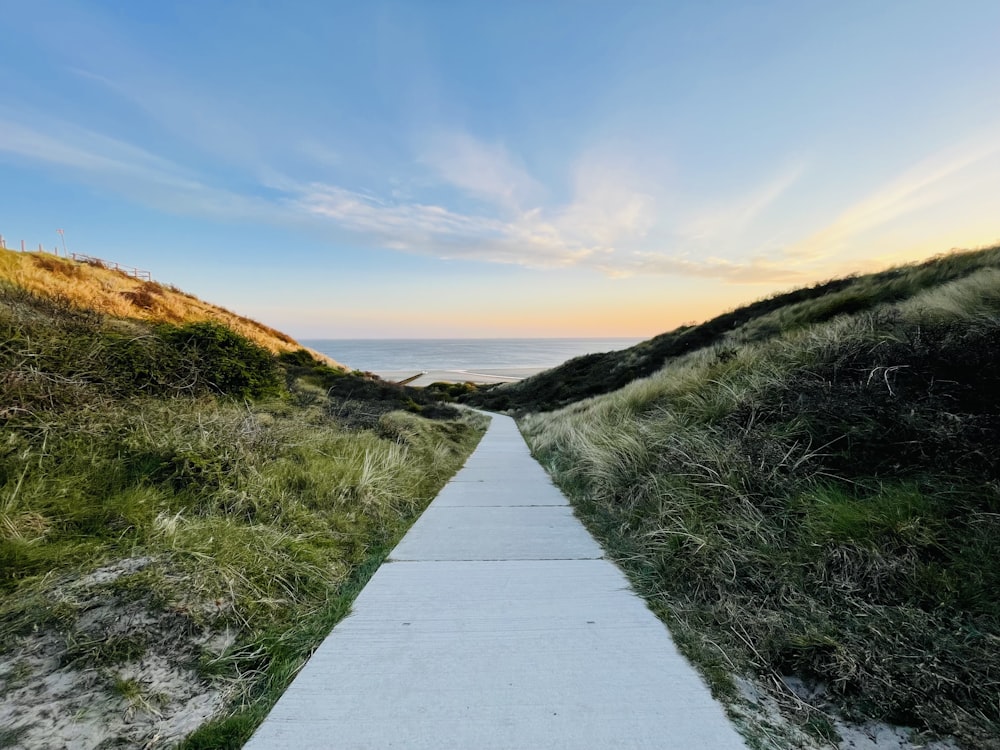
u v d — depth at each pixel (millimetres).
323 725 1719
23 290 7184
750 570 2742
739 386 5465
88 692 1821
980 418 3277
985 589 2217
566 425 10000
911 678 1875
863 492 3186
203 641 2189
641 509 4047
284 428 5902
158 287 28812
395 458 6211
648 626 2447
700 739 1661
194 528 3031
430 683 1966
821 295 16234
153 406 5117
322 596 2816
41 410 4105
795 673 2029
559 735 1672
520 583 3010
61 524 2904
